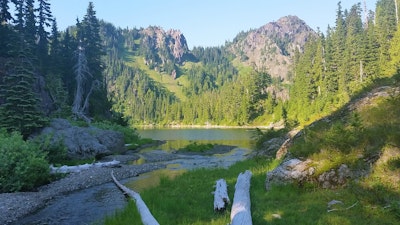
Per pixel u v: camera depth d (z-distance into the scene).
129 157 31.52
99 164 25.09
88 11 68.00
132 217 10.52
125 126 57.62
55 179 19.53
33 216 12.70
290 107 110.38
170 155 34.28
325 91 96.00
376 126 13.20
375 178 10.65
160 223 9.68
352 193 10.45
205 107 155.25
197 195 13.26
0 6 54.09
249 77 142.38
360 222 8.50
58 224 11.61
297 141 18.34
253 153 28.72
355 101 18.47
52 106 51.00
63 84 58.16
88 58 65.56
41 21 63.47
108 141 35.09
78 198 15.45
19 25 56.00
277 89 158.25
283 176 12.82
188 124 158.50
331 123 17.17
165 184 16.05
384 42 79.56
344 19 138.50
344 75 87.31
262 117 123.00
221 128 120.94
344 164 11.70
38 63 57.66
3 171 16.81
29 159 17.69
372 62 80.25
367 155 11.66
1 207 13.52
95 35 68.69
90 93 63.56
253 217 9.48
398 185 10.08
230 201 11.99
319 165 12.25
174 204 11.61
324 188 11.65
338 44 102.06
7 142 18.25
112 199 15.16
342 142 12.46
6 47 50.31
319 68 104.38
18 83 29.31
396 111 14.20
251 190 13.15
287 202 10.99
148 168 24.80
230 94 144.62
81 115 52.38
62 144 25.42
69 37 68.56
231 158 31.58
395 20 95.25
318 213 9.47
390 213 8.78
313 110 89.88
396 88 16.95
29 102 28.80
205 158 31.75
